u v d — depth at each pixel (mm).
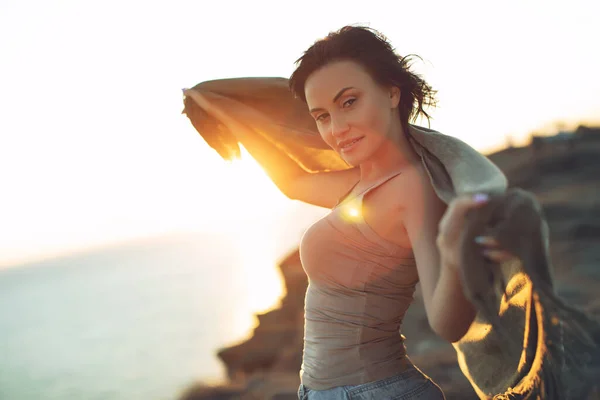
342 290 1706
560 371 1238
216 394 16312
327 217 1714
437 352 7145
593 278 9062
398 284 1681
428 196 1501
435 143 1515
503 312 1539
